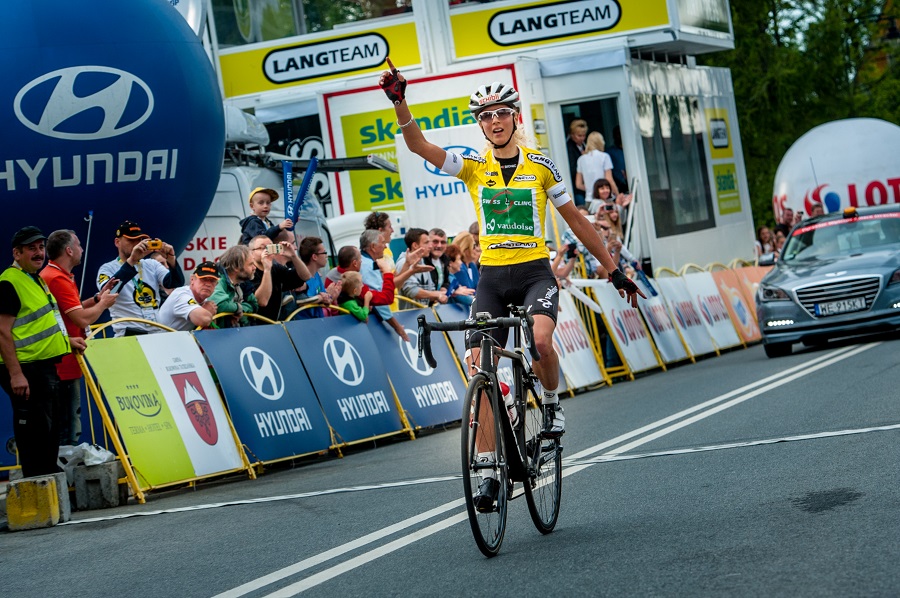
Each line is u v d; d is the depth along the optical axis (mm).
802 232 36188
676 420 21062
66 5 22719
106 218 23641
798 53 76312
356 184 39250
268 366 22062
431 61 41812
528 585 10234
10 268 17781
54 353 17875
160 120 23531
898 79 91000
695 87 47000
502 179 12727
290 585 11203
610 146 40406
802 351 34250
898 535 10648
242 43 42375
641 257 40438
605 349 34062
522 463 12070
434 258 29359
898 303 31781
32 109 22141
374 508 15375
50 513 16859
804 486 13516
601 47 40750
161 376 19844
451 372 27391
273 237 25031
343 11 42438
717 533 11586
